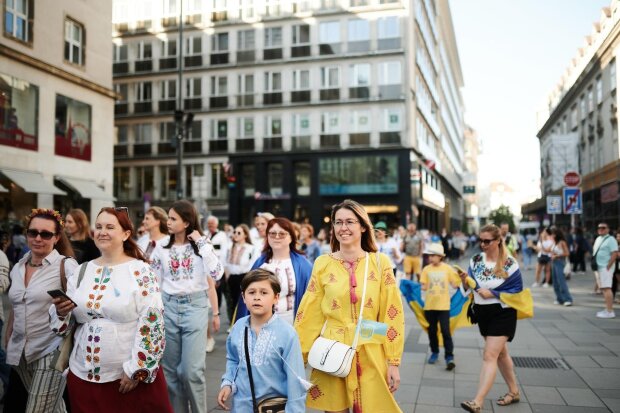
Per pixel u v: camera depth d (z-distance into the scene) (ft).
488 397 18.04
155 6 123.13
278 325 10.75
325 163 114.83
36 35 63.72
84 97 72.54
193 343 15.05
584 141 119.24
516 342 27.04
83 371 10.73
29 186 60.34
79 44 72.23
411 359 23.88
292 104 116.57
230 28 120.16
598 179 102.73
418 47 123.34
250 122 119.65
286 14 117.19
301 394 10.23
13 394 13.20
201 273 15.55
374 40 113.09
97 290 10.89
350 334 10.95
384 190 111.34
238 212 120.57
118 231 11.27
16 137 61.16
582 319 34.24
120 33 125.59
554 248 41.83
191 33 122.21
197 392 14.90
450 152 214.48
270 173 120.37
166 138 125.08
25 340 12.84
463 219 297.12
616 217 90.22
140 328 10.82
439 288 22.81
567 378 20.31
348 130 113.91
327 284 11.41
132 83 127.13
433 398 18.03
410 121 111.24
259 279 10.71
